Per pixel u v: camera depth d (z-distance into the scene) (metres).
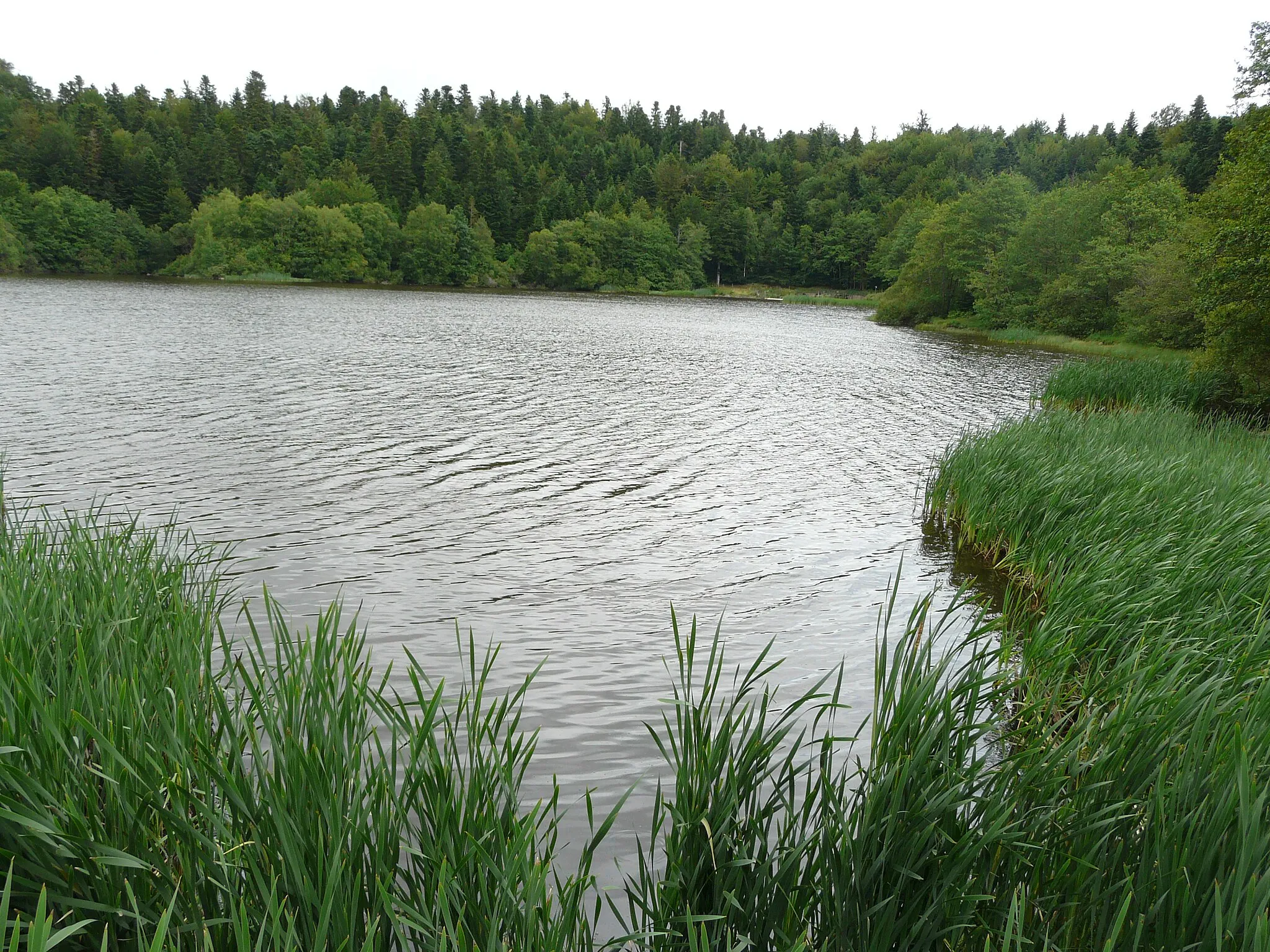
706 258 151.88
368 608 9.88
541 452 19.28
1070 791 4.32
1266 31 26.27
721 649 9.20
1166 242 51.03
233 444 18.33
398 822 3.73
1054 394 29.28
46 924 2.48
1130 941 3.57
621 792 6.27
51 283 80.12
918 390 32.78
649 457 19.31
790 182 189.62
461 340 45.25
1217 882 3.28
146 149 123.69
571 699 7.82
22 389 23.70
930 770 4.00
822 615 10.30
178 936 3.10
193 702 4.49
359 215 120.06
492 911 3.43
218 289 82.44
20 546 7.98
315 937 2.98
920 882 3.88
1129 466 13.12
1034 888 3.92
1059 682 6.24
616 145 198.38
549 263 130.50
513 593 10.70
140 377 26.84
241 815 3.55
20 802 3.27
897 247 110.94
